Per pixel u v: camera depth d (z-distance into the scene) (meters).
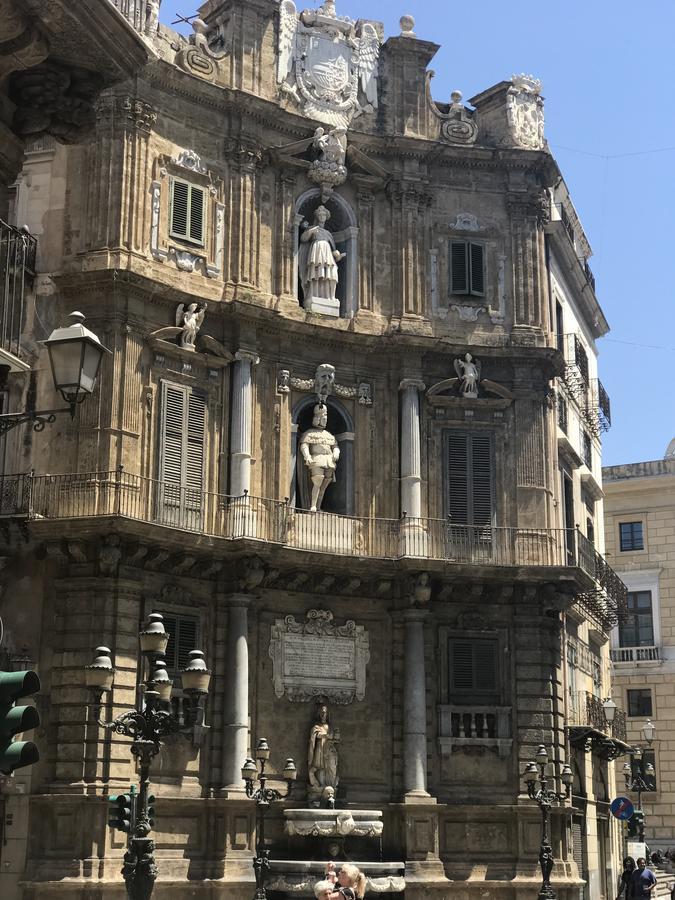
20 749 11.27
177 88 38.22
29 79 17.70
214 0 41.00
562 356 44.22
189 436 36.94
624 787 64.56
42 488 34.34
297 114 40.41
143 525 33.62
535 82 43.91
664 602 66.31
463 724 38.62
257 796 31.53
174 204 37.94
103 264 35.72
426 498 40.09
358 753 37.88
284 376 38.91
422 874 36.41
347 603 38.84
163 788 34.41
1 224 18.67
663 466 68.25
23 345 35.50
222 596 36.56
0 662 33.56
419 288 41.16
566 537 44.09
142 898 20.81
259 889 30.83
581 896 40.72
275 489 38.22
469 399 40.72
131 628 34.28
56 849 32.44
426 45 42.81
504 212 42.84
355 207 41.47
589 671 47.81
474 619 39.56
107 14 17.28
